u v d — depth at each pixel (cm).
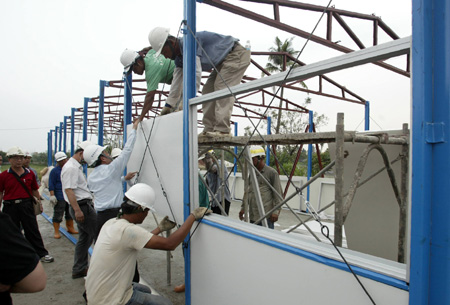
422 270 114
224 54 310
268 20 275
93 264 212
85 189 414
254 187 354
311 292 158
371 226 313
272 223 436
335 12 302
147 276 410
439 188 114
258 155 439
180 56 348
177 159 273
